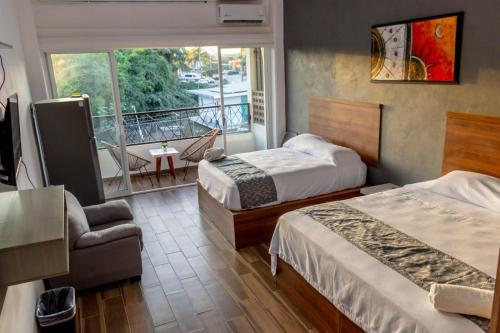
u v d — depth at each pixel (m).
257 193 3.83
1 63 2.61
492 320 1.27
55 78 5.00
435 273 2.02
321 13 5.02
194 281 3.28
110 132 5.42
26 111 3.90
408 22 3.67
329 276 2.34
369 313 2.01
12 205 1.57
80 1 4.88
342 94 4.85
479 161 3.17
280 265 3.01
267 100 6.32
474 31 3.10
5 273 1.25
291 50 5.86
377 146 4.31
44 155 4.29
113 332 2.69
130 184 5.65
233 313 2.83
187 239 4.09
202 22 5.56
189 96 8.41
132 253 3.19
